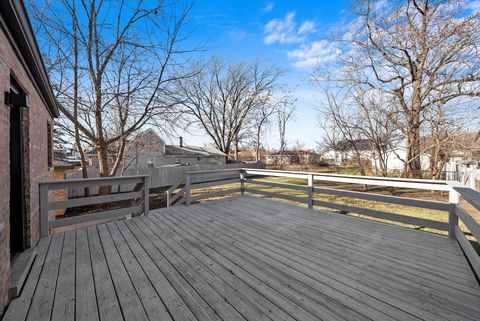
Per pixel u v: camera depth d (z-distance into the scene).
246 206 5.21
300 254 2.75
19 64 2.41
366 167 11.22
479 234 2.09
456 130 8.12
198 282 2.14
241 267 2.43
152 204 8.98
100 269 2.39
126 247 2.95
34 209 2.98
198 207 5.12
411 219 3.62
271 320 1.66
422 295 1.95
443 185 3.31
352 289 2.04
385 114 9.27
